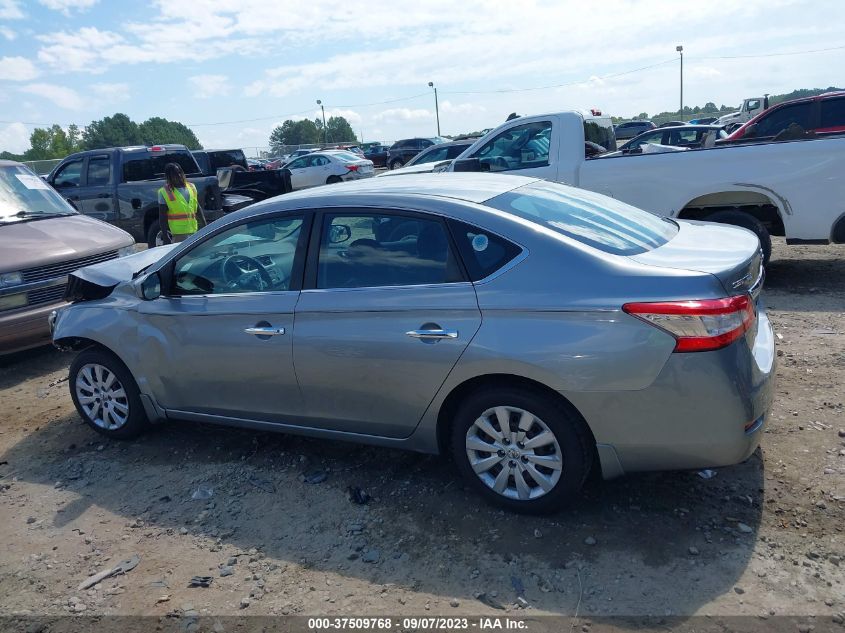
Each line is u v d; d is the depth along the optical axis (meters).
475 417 3.39
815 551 2.99
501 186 3.88
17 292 6.09
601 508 3.43
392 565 3.15
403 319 3.41
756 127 11.52
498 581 2.98
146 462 4.38
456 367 3.29
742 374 2.95
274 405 3.96
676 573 2.94
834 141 6.42
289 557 3.28
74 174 11.79
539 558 3.10
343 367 3.61
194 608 2.98
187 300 4.14
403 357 3.42
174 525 3.62
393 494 3.74
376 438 3.73
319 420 3.84
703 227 4.01
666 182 7.12
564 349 3.05
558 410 3.18
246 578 3.15
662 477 3.66
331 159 24.22
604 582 2.92
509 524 3.37
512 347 3.14
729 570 2.93
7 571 3.34
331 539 3.39
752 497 3.42
